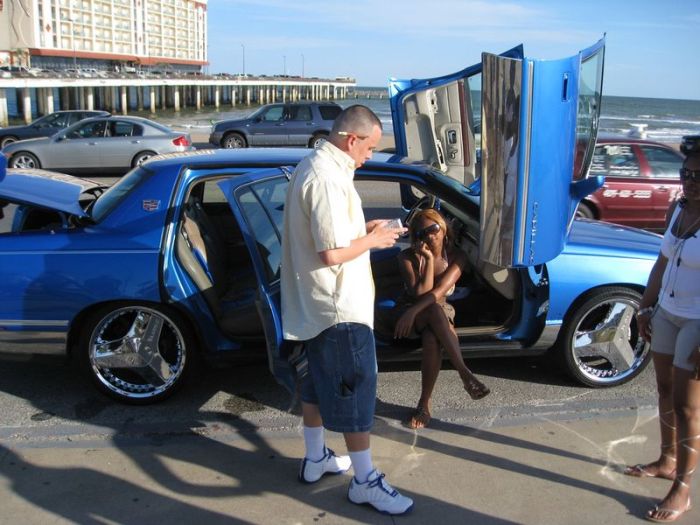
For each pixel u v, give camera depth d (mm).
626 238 4309
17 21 95125
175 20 149375
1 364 4543
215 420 3773
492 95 3152
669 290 2820
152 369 3865
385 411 3861
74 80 60562
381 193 9805
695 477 3160
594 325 4090
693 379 2732
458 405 3941
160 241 3715
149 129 15836
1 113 49844
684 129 46938
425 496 3037
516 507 2959
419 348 3867
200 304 3791
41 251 3684
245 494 3059
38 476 3176
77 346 3922
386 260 4578
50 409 3891
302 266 2711
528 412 3854
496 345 3982
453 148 5016
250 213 3303
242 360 3904
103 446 3465
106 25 119250
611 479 3174
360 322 2752
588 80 3785
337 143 2660
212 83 89125
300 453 3422
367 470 2908
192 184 3908
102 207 3979
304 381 2992
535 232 3465
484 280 4336
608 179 8289
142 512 2914
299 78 117750
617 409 3902
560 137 3367
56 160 15391
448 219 4637
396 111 5082
